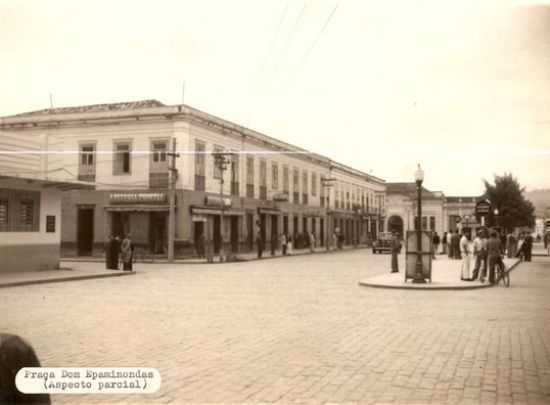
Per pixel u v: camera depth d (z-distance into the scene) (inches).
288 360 296.4
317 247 2341.3
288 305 531.5
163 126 1384.1
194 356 305.1
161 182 1382.9
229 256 1341.0
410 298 598.9
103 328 395.5
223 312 481.1
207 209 1460.4
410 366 283.6
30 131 1486.2
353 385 246.7
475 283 747.4
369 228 2999.5
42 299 573.0
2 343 152.0
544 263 1327.5
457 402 222.1
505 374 267.1
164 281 794.2
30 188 910.4
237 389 239.8
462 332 386.6
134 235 1406.3
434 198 3100.4
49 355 306.3
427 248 747.4
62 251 1435.8
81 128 1446.9
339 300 576.1
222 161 1414.9
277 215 1956.2
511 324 422.9
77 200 1432.1
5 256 871.7
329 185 2409.0
